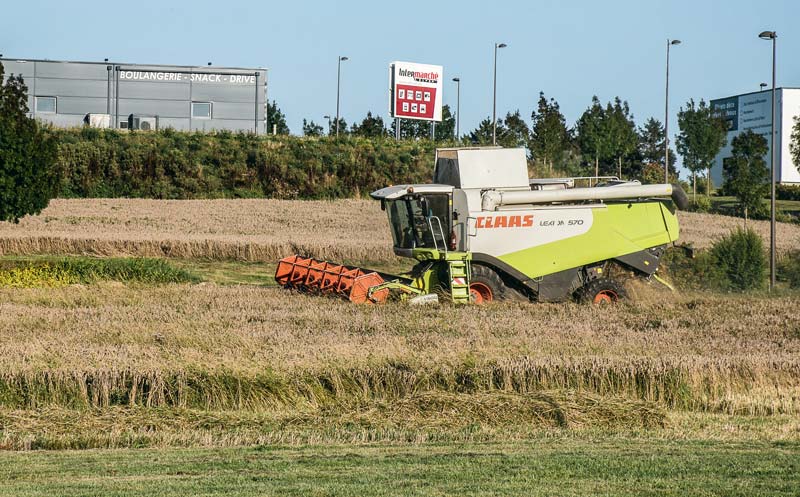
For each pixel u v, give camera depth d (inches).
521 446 1050.1
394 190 2234.3
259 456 977.5
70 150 5054.1
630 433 1151.6
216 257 3262.8
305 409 1289.4
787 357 1472.7
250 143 5615.2
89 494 782.5
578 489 802.8
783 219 5118.1
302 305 2028.8
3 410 1219.9
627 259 2327.8
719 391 1378.0
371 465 914.1
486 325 1776.6
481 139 6338.6
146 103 6038.4
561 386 1374.3
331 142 5772.6
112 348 1464.1
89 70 5935.0
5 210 3041.3
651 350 1553.9
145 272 2625.5
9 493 789.2
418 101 6008.9
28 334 1604.3
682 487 812.0
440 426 1178.0
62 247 3208.7
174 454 994.7
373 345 1529.3
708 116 6146.7
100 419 1179.3
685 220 4643.2
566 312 2005.4
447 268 2197.3
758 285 2979.8
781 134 7549.2
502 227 2236.7
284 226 4028.1
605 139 6013.8
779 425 1206.3
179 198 5103.3
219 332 1643.7
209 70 6112.2
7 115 3056.1
